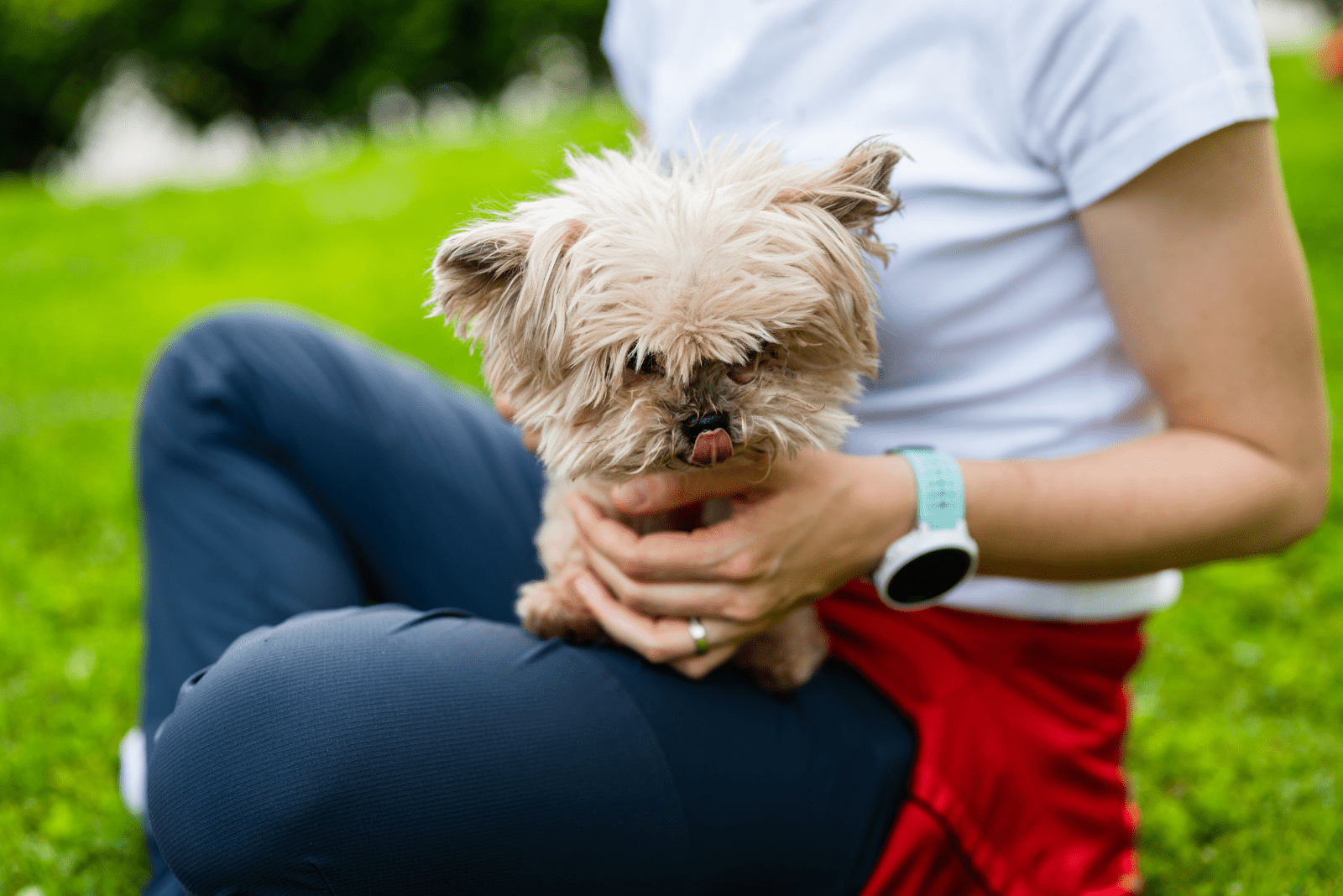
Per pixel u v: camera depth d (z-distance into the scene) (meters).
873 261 1.51
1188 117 1.30
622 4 2.12
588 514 1.44
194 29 25.59
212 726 1.24
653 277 1.22
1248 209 1.34
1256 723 2.38
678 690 1.44
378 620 1.37
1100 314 1.52
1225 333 1.38
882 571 1.43
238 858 1.20
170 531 1.76
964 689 1.54
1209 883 1.93
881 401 1.59
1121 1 1.33
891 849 1.47
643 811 1.33
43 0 25.50
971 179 1.46
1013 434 1.56
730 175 1.33
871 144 1.34
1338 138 9.23
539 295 1.28
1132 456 1.43
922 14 1.50
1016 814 1.54
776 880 1.43
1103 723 1.64
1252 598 2.96
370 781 1.20
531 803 1.27
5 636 2.75
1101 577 1.47
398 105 26.98
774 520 1.35
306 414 1.81
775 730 1.46
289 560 1.74
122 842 1.98
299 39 25.92
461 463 1.96
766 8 1.63
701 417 1.22
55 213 9.96
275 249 8.33
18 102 26.73
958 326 1.52
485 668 1.33
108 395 5.02
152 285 7.41
